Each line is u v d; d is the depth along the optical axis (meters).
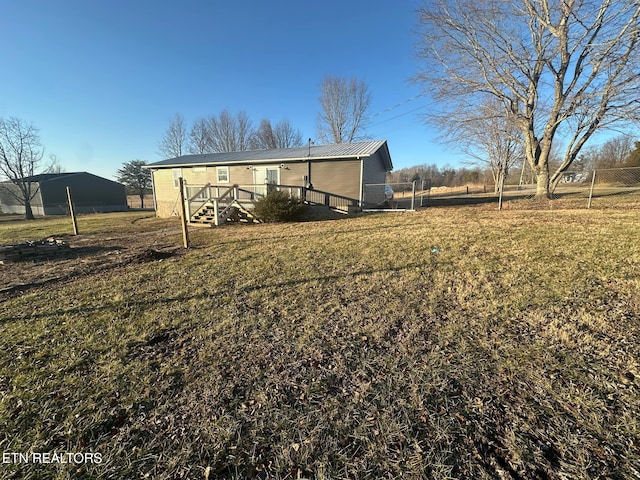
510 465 1.41
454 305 3.19
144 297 3.84
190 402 1.92
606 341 2.38
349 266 4.81
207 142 37.91
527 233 6.53
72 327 3.04
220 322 3.04
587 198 12.61
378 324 2.86
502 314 2.93
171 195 18.16
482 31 11.85
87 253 6.94
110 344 2.67
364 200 14.16
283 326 2.91
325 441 1.60
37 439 1.66
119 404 1.92
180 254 6.38
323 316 3.08
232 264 5.28
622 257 4.41
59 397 1.99
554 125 12.16
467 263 4.59
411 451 1.51
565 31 10.70
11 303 3.78
